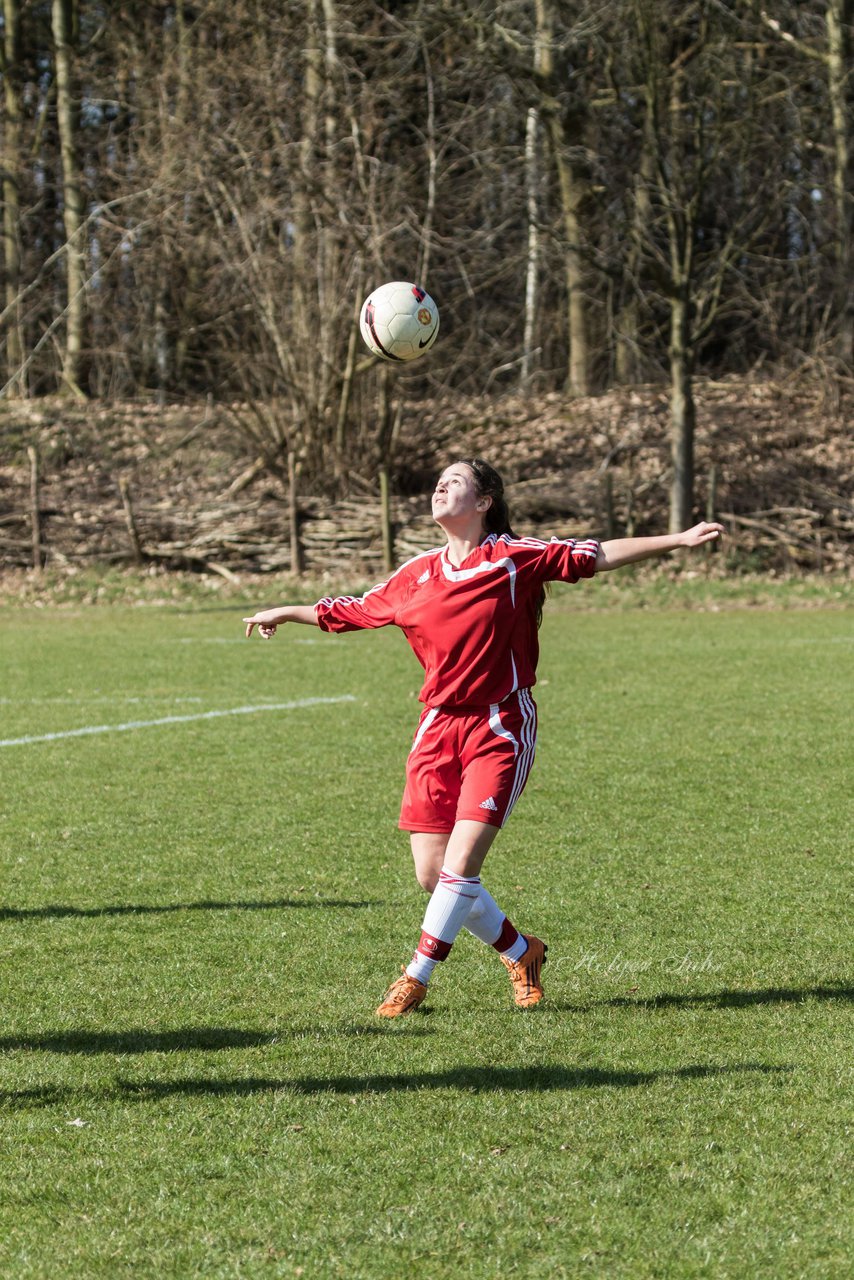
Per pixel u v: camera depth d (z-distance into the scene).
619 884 23.62
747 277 116.19
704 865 24.88
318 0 95.75
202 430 108.50
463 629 16.88
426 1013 17.47
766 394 112.50
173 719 42.22
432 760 17.48
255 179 98.25
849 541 92.56
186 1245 11.59
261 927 21.39
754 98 89.94
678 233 89.12
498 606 16.86
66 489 102.75
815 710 42.50
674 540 16.78
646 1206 12.18
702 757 35.09
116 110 120.94
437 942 17.11
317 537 91.12
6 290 134.75
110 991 18.38
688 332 88.94
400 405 98.88
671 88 89.75
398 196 95.50
